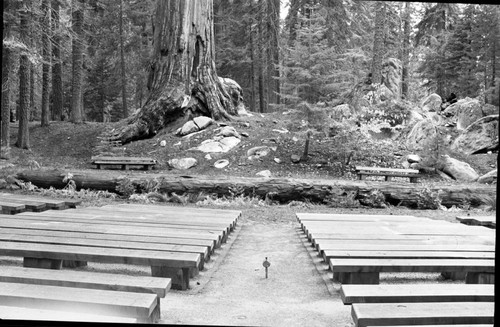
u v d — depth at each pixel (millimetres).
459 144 17766
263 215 10773
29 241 5102
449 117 19922
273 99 29688
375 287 3895
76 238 5352
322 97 14961
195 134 17812
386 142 17047
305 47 14820
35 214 7605
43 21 19562
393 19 22812
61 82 25625
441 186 12719
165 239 5566
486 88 19516
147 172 14680
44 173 13188
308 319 3936
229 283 5172
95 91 30953
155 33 19672
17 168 14047
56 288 3588
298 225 9703
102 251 4711
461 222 9312
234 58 30688
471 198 12281
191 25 19031
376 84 19000
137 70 28234
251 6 28875
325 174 15039
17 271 4105
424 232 6820
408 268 4508
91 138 20469
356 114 17188
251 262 6297
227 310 4164
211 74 19562
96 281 3768
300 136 16125
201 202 12016
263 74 29875
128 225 6664
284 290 4930
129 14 27156
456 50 20984
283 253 6914
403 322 3094
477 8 19172
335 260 4695
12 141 20156
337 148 16141
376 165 15484
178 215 8391
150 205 10469
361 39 22594
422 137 16828
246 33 30656
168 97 18578
